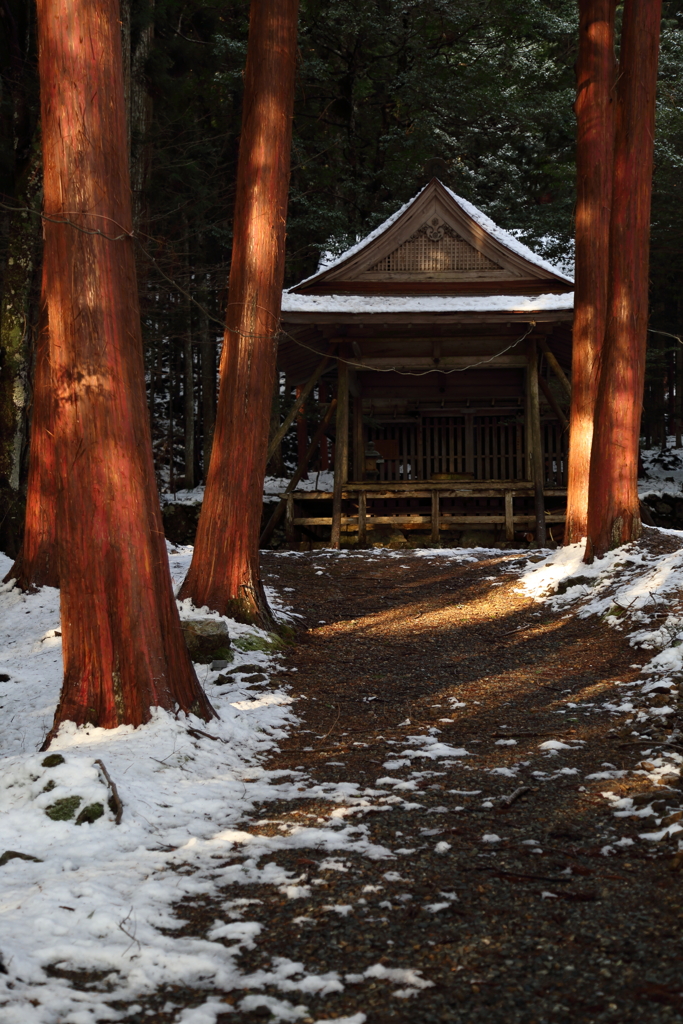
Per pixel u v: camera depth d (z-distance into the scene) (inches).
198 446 1360.7
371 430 933.2
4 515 647.8
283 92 437.4
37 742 298.2
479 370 900.6
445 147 1128.8
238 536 431.2
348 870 181.0
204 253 1127.6
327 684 363.9
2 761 236.8
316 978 138.7
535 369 775.1
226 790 236.4
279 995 135.0
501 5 1097.4
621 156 505.7
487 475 910.4
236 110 1085.8
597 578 483.8
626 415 509.4
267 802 228.5
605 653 372.8
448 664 388.8
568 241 1172.5
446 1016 127.6
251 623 423.5
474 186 1173.1
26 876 182.5
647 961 139.6
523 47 1149.1
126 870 183.2
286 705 333.7
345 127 1171.9
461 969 140.6
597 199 584.1
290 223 1098.7
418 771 250.2
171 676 278.2
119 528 269.9
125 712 267.3
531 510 909.2
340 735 295.4
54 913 160.2
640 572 463.5
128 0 697.0
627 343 509.0
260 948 150.0
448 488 738.2
